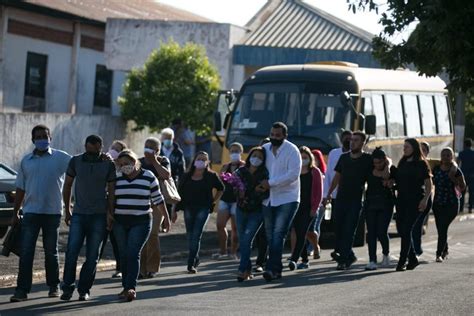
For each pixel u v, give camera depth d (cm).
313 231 2891
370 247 2603
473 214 4888
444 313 1852
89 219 1983
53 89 6209
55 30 6191
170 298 2025
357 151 2569
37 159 2003
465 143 4922
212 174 2530
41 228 2033
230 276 2466
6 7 5600
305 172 2589
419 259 2938
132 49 6253
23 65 5934
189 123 5241
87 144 1989
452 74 1923
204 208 2523
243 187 2298
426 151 2986
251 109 3600
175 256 2984
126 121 5275
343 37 6303
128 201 1991
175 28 6169
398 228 2603
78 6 6425
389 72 3916
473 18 1777
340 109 3519
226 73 6091
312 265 2741
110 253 2911
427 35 1838
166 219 2042
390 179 2586
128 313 1803
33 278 2408
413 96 4053
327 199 2633
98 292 2141
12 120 4388
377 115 3694
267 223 2339
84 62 6506
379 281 2341
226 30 6075
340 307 1895
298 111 3547
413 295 2086
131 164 1995
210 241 3406
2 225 2975
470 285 2269
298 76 3591
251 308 1872
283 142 2309
